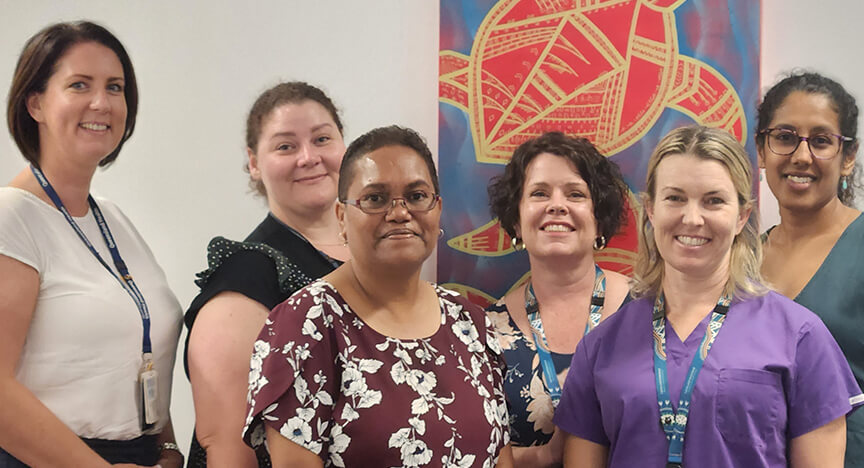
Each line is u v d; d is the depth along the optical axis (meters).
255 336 2.03
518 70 2.62
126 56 2.15
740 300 1.89
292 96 2.35
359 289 1.76
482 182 2.64
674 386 1.84
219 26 2.76
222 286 2.06
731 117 2.54
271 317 1.70
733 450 1.76
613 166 2.50
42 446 1.84
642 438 1.84
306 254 2.31
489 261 2.64
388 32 2.69
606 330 2.01
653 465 1.81
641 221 2.02
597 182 2.37
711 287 1.91
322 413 1.60
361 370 1.63
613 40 2.59
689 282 1.91
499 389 1.86
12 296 1.87
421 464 1.60
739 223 1.87
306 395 1.59
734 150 1.82
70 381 1.97
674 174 1.83
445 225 2.66
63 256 2.00
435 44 2.67
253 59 2.75
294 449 1.58
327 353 1.64
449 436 1.64
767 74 2.58
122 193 2.81
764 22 2.57
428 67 2.68
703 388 1.80
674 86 2.57
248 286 2.07
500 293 2.64
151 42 2.78
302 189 2.32
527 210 2.37
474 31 2.63
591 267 2.43
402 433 1.60
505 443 1.82
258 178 2.44
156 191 2.79
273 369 1.61
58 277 1.97
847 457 2.14
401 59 2.69
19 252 1.89
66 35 2.02
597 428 2.00
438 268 2.67
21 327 1.88
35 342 1.93
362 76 2.71
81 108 2.00
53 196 2.04
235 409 2.00
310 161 2.30
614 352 1.97
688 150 1.82
